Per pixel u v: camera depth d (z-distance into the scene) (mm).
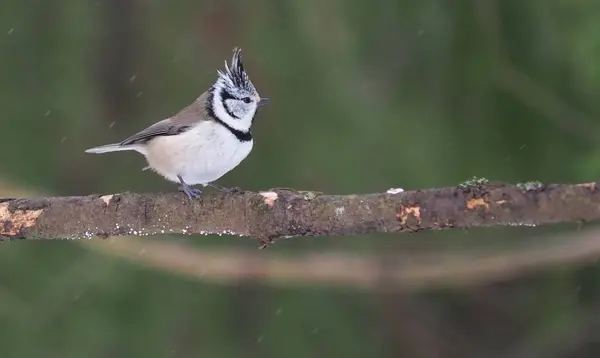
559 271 14172
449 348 15406
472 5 11281
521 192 6461
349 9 11688
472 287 14812
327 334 13281
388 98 11961
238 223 7617
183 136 9023
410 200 6926
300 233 7488
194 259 12891
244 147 9219
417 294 15406
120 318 12234
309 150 12031
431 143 11867
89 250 12523
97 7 12336
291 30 11852
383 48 11789
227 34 12062
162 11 12352
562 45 10805
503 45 11273
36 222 8070
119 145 9570
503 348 15547
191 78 12188
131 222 7910
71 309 12125
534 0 10938
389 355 14383
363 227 7180
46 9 12172
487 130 11672
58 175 12484
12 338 11875
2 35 12094
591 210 6242
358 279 13281
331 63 11867
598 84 10594
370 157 11969
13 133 12258
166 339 12367
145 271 12695
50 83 12227
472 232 13992
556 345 14383
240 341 12898
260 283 13234
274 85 11945
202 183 9516
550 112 11234
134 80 12445
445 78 11633
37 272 12320
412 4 11547
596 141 11023
